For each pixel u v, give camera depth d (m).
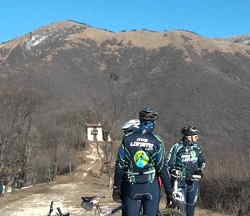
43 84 103.00
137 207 4.83
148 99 102.50
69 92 100.62
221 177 12.95
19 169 53.16
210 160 13.90
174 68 138.12
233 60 159.38
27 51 169.62
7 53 170.75
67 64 149.62
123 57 158.38
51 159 60.75
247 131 80.94
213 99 107.62
